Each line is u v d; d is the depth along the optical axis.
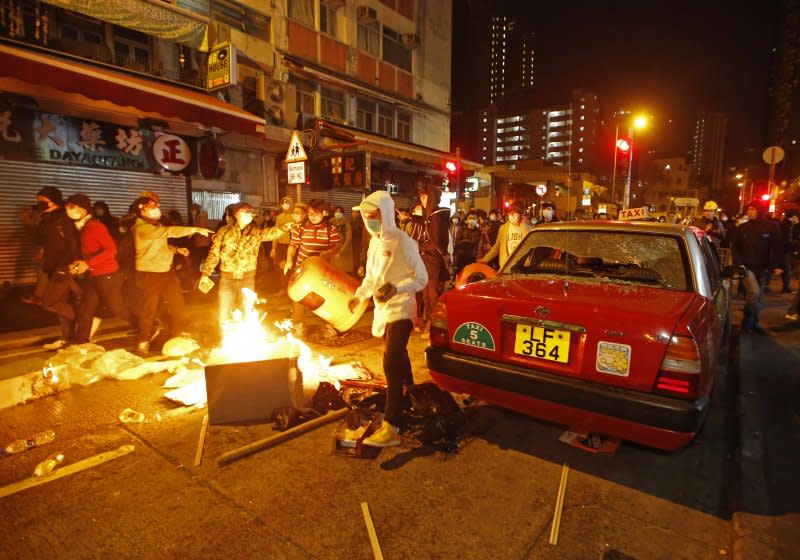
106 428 3.46
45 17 9.39
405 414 3.60
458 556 2.22
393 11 19.95
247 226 5.25
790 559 2.14
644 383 2.58
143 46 11.14
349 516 2.50
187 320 6.17
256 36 14.16
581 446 3.28
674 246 3.54
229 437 3.34
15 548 2.24
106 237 5.20
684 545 2.34
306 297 4.41
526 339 2.98
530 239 4.17
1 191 8.76
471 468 3.00
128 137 10.31
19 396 3.85
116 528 2.39
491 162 122.81
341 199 16.55
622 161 17.81
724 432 3.66
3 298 8.27
